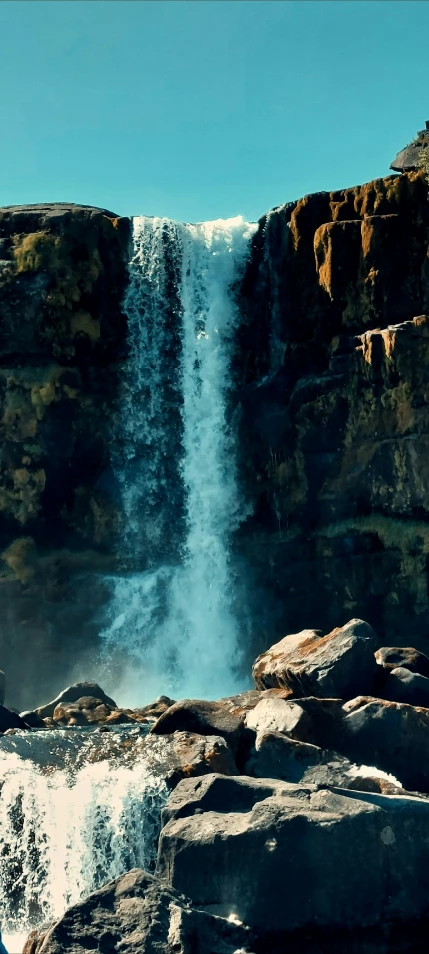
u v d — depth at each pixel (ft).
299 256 135.95
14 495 133.18
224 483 139.64
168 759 55.31
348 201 134.72
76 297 135.13
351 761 53.93
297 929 43.65
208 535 139.23
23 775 54.39
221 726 58.80
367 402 128.67
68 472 136.77
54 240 135.03
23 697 130.82
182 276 140.46
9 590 132.36
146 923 40.88
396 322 129.70
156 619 137.80
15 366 133.18
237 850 44.52
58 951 39.78
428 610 126.72
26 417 132.67
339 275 132.05
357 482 131.13
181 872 45.06
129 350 138.82
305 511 134.51
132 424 139.23
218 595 138.00
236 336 141.49
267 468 137.08
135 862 51.55
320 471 132.87
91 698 78.74
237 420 139.54
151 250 139.03
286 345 137.08
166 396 140.15
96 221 136.56
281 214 138.82
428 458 126.41
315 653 63.36
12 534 133.80
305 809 45.65
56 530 136.46
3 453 132.67
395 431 127.65
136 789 52.47
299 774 52.90
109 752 57.52
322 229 132.77
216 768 54.29
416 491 127.34
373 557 129.80
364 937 43.83
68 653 134.00
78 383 135.95
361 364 128.57
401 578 127.95
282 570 135.44
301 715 56.39
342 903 44.09
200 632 137.28
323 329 134.21
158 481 140.15
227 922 43.21
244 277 141.79
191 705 60.75
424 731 56.44
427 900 45.09
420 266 129.08
